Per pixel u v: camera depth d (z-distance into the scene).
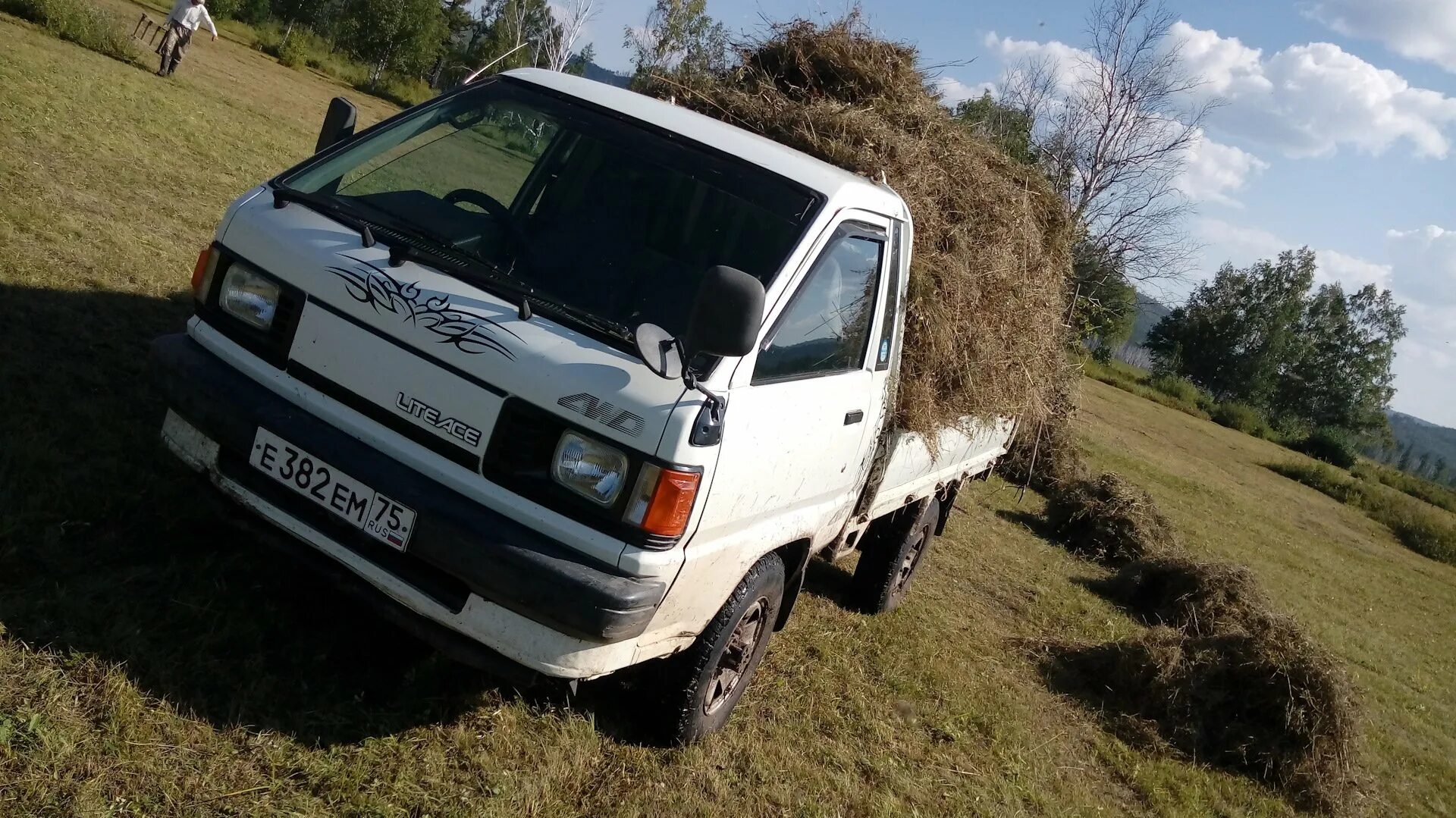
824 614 6.19
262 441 3.24
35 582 3.35
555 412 3.05
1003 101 19.31
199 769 2.87
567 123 4.03
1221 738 6.84
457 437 3.10
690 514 3.15
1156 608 9.54
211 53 30.70
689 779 3.80
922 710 5.45
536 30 55.78
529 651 3.11
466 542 2.99
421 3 54.06
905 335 4.98
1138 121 19.69
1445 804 7.63
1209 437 41.91
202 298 3.53
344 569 3.28
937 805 4.55
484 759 3.38
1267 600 9.20
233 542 4.05
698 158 3.93
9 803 2.51
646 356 3.01
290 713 3.24
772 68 6.27
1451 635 16.53
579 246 3.63
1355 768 6.91
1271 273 85.88
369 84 48.22
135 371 5.29
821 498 4.29
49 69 12.83
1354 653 11.84
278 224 3.46
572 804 3.41
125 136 10.65
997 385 6.00
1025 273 6.21
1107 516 11.74
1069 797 5.27
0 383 4.54
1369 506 35.44
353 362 3.22
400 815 2.99
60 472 3.98
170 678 3.16
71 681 2.99
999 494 13.08
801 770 4.26
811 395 3.86
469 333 3.12
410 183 3.78
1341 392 86.56
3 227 6.52
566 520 3.06
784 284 3.62
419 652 3.86
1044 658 7.28
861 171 5.07
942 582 8.33
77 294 5.98
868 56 6.23
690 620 3.56
